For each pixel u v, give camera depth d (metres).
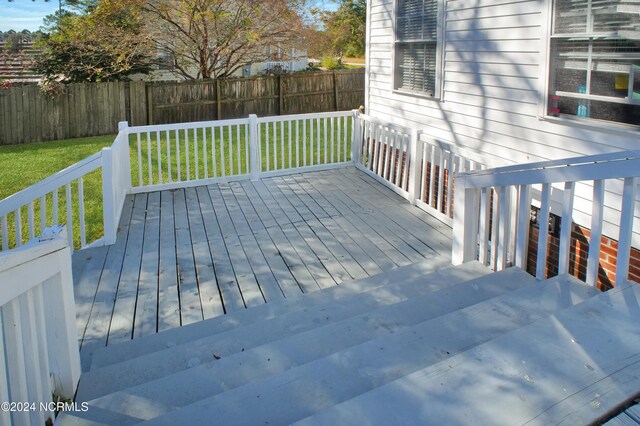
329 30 16.48
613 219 4.11
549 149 4.70
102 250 5.15
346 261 4.84
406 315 3.20
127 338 3.63
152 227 5.78
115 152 5.75
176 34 14.01
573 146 4.44
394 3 7.05
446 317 2.88
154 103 13.10
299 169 7.88
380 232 5.53
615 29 3.96
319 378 2.35
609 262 4.18
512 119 5.11
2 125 11.42
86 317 3.91
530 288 3.18
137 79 15.41
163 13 13.58
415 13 6.64
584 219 4.36
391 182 7.02
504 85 5.17
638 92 3.87
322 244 5.25
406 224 5.74
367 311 3.51
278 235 5.51
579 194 4.38
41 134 11.92
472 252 4.19
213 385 2.54
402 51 7.05
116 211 5.61
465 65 5.73
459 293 3.44
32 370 2.07
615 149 4.07
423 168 6.14
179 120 13.47
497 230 3.99
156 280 4.51
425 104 6.57
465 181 4.04
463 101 5.83
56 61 13.40
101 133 12.66
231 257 4.97
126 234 5.58
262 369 2.66
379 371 2.40
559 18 4.43
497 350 2.33
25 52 14.32
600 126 4.15
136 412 2.36
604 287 4.26
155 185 7.07
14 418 1.95
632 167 2.76
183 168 9.00
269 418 2.10
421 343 2.63
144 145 11.12
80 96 12.26
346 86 15.61
